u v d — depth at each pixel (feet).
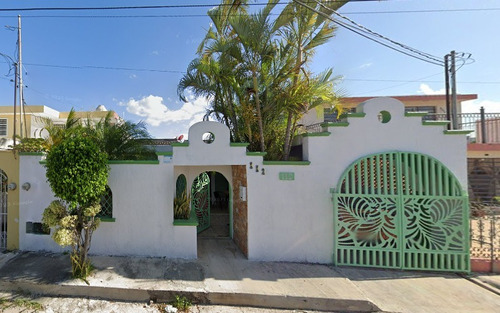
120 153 23.45
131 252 18.02
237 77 20.99
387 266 16.62
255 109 20.56
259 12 17.62
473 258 16.42
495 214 17.92
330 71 19.58
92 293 13.99
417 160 16.75
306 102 18.63
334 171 17.51
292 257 17.61
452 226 16.21
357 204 17.03
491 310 12.53
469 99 41.14
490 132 32.58
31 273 15.28
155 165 18.11
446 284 14.89
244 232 18.81
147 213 18.08
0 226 18.90
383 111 17.52
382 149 17.19
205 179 26.91
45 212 14.28
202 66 19.81
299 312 13.05
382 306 12.93
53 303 13.34
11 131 46.19
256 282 14.75
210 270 16.19
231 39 18.89
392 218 16.72
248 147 20.77
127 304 13.42
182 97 22.71
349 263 16.99
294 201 17.69
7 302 13.35
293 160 19.56
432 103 41.14
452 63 32.35
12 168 18.90
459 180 16.51
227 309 13.16
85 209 14.53
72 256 14.79
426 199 16.51
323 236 17.53
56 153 13.99
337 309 13.19
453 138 16.72
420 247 16.38
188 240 18.07
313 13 17.66
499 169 24.67
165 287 13.99
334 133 17.54
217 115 23.89
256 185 17.80
